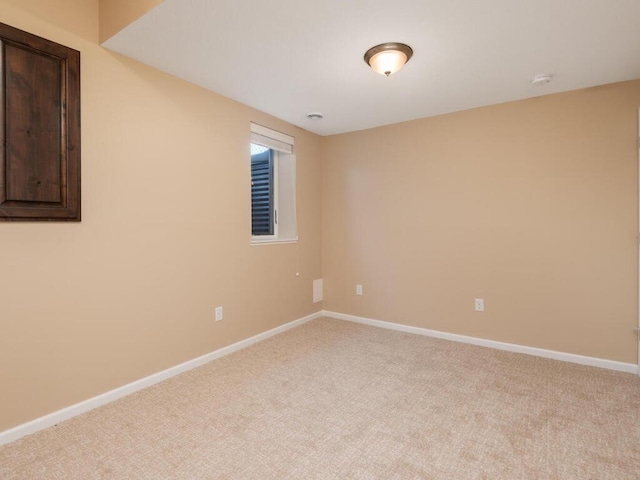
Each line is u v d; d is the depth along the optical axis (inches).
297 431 76.4
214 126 114.7
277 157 155.6
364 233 157.2
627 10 71.1
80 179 82.5
